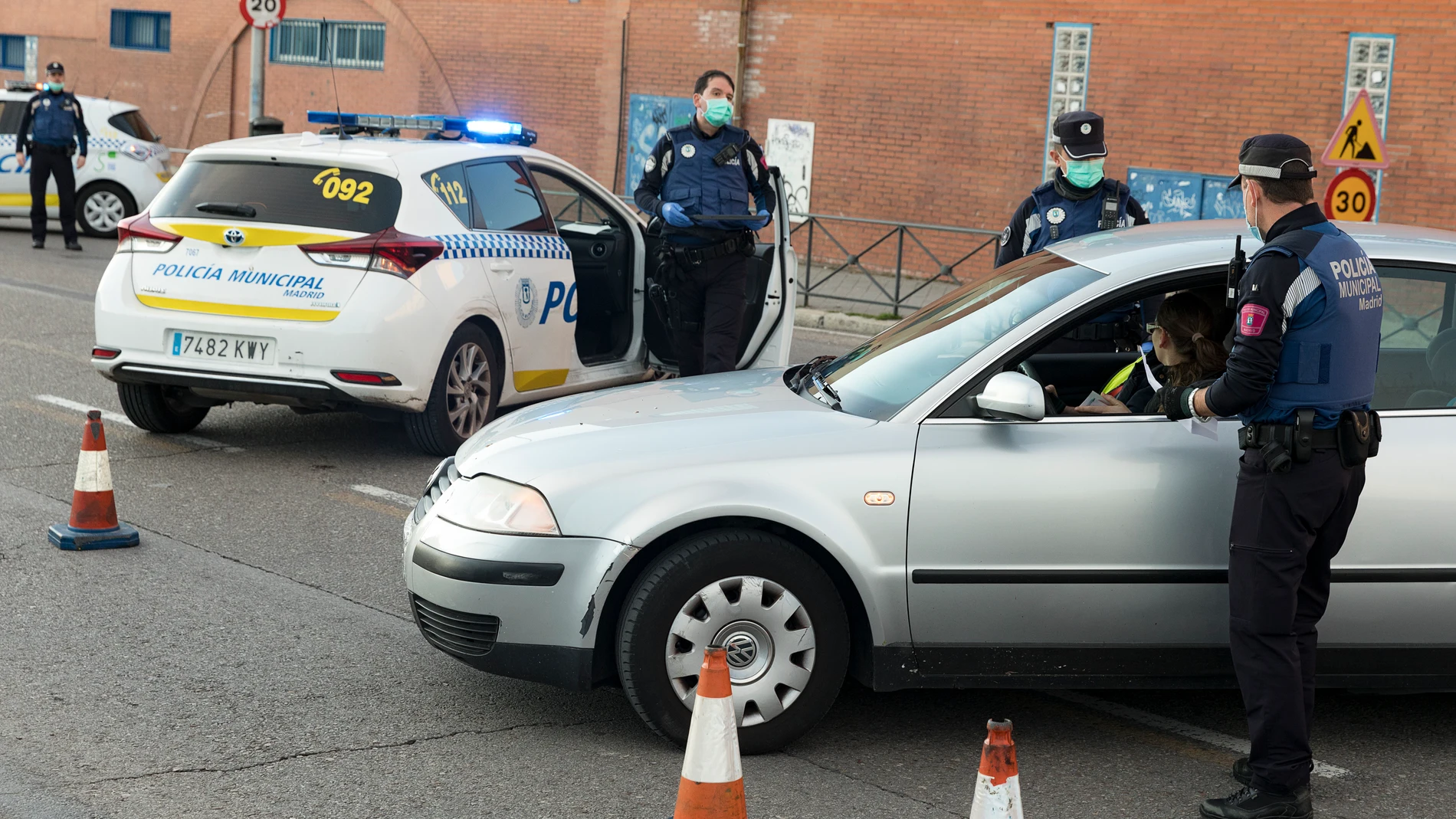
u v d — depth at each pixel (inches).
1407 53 557.6
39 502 257.4
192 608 207.6
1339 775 163.3
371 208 284.0
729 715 122.4
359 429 329.4
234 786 151.3
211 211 286.8
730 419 168.9
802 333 525.3
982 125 650.2
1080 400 204.5
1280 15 579.2
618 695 182.1
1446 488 160.4
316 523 253.6
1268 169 144.6
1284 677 146.9
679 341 318.3
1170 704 184.5
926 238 655.1
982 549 159.6
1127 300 167.2
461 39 819.4
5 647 188.9
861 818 148.5
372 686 181.6
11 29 1069.8
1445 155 556.7
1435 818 152.8
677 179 301.7
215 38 953.5
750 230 304.0
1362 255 146.0
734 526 160.7
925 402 163.9
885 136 676.1
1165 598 161.2
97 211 705.6
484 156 310.0
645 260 340.5
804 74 696.4
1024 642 162.1
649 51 747.4
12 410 329.4
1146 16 607.2
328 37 891.4
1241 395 142.9
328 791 151.2
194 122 975.0
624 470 160.4
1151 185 617.6
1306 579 153.8
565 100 784.3
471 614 161.6
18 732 162.7
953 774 160.6
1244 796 149.2
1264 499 145.6
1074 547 159.9
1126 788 158.4
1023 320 167.3
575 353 328.5
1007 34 638.5
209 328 281.7
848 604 165.5
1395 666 164.2
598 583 157.5
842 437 162.4
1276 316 141.9
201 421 323.0
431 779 154.9
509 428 180.4
